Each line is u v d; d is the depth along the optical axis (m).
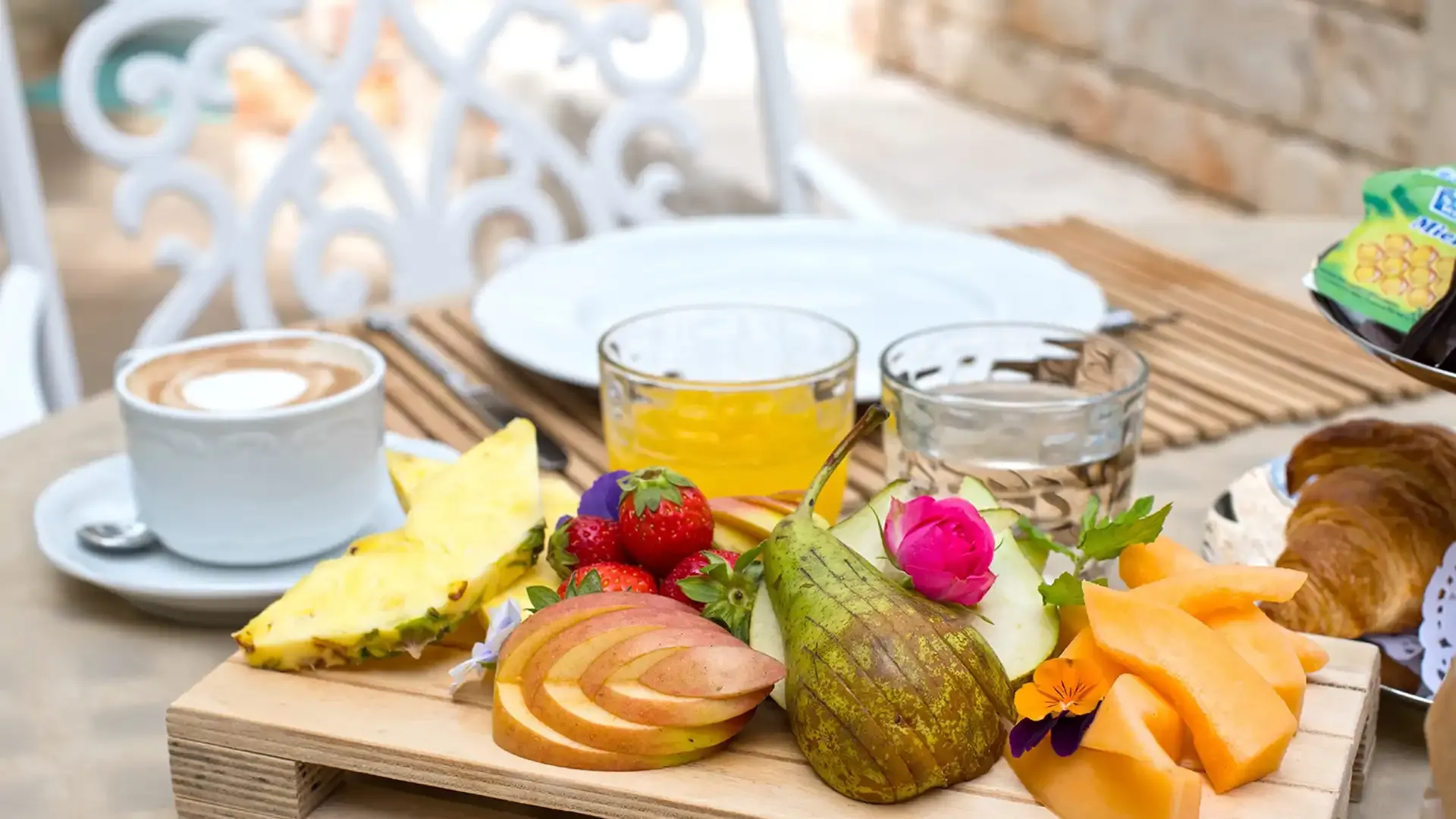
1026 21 3.36
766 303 1.34
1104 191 2.94
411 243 1.73
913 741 0.92
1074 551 1.02
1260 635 0.96
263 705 0.97
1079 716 0.92
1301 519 1.05
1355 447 1.06
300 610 0.99
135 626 1.09
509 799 0.95
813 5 4.27
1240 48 2.74
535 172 1.77
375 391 1.11
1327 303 1.06
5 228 1.52
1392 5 2.38
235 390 1.10
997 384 1.11
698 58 1.80
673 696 0.94
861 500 1.17
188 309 1.63
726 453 1.09
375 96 3.30
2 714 1.04
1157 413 1.24
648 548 0.99
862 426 0.97
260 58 3.49
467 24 3.39
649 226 1.45
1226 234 1.52
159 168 1.59
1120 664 0.94
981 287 1.34
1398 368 1.00
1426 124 2.35
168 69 1.58
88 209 3.63
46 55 3.69
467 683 0.99
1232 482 1.18
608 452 1.13
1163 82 2.97
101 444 1.24
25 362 1.35
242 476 1.08
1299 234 1.52
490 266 3.08
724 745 0.95
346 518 1.10
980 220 2.79
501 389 1.28
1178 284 1.41
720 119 3.48
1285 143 2.67
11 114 1.52
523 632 0.96
